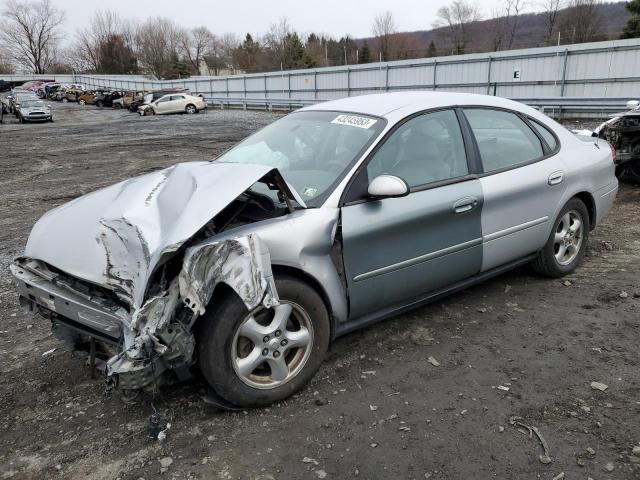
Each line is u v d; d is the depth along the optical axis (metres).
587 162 4.52
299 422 2.77
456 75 26.02
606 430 2.62
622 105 15.56
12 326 4.07
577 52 21.34
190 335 2.55
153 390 2.53
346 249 3.05
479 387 3.03
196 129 22.69
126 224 2.71
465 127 3.77
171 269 2.64
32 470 2.49
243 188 2.68
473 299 4.20
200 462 2.49
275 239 2.77
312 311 2.93
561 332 3.63
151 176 3.49
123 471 2.46
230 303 2.65
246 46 84.62
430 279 3.50
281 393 2.90
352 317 3.23
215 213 2.56
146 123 27.25
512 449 2.52
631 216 6.61
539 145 4.24
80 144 18.28
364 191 3.15
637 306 3.97
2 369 3.41
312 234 2.89
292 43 72.94
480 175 3.72
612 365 3.20
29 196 9.51
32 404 3.02
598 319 3.79
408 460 2.47
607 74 20.73
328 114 3.86
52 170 12.69
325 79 33.53
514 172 3.92
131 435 2.71
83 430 2.77
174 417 2.83
